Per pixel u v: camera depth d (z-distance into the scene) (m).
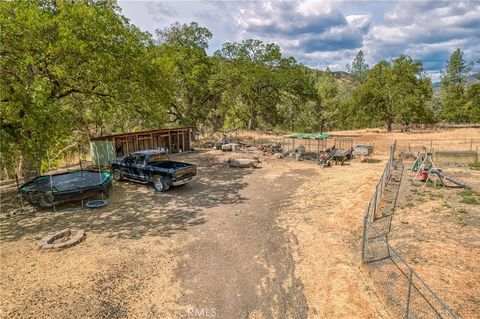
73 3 16.06
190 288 7.06
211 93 40.00
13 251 8.90
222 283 7.27
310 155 26.45
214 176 19.05
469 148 30.50
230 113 52.00
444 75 100.19
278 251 8.88
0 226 10.89
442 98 81.50
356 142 37.62
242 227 10.73
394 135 45.72
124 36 18.33
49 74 16.69
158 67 21.89
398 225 10.59
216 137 39.91
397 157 26.72
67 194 12.41
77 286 7.10
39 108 13.59
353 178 18.23
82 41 14.94
